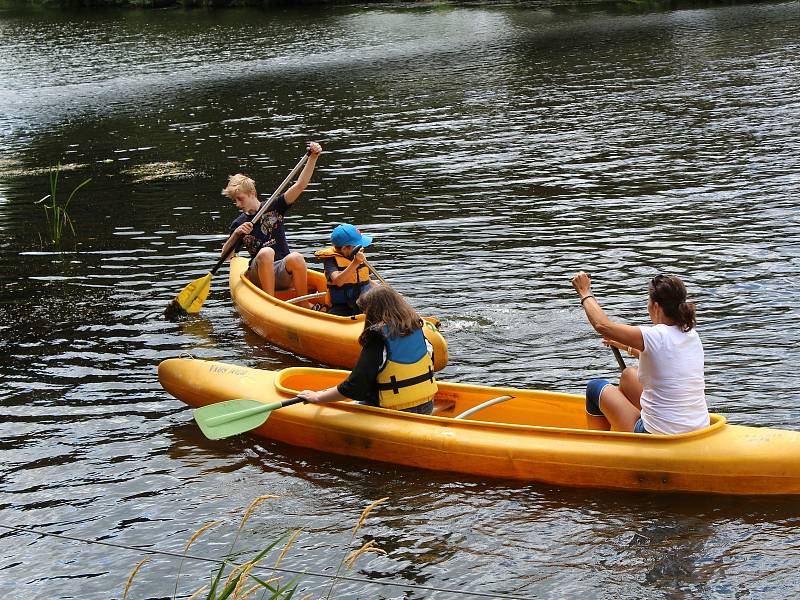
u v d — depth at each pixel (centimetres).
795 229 879
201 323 734
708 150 1245
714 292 727
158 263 894
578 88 1811
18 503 475
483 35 2731
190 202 1123
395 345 492
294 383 563
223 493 477
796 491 436
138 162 1383
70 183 1261
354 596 386
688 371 441
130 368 647
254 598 388
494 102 1719
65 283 844
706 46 2231
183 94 2008
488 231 938
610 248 858
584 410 502
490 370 612
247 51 2650
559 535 421
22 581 411
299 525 443
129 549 431
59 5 3797
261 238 748
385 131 1518
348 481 482
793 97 1565
